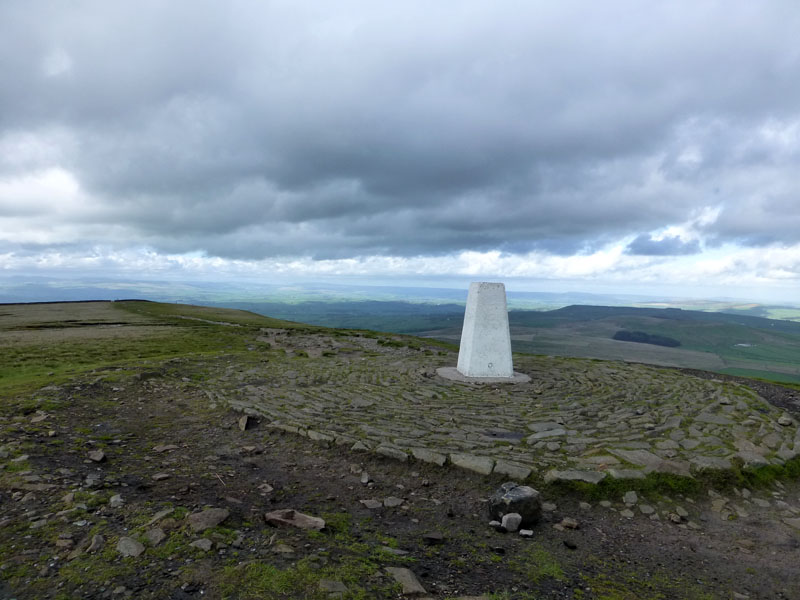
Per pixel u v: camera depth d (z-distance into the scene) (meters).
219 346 25.84
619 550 5.98
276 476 7.83
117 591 3.87
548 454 8.86
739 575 5.49
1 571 4.09
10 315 48.78
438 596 4.35
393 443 9.30
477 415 11.80
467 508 6.98
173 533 4.98
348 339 30.86
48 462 7.21
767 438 10.07
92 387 13.17
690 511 7.21
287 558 4.68
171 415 11.42
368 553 5.12
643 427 10.84
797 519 7.07
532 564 5.36
